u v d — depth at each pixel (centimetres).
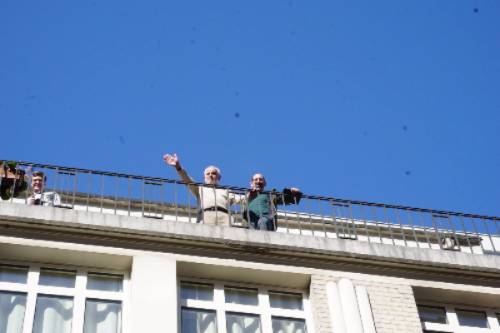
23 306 1147
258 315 1224
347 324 1215
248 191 1360
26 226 1196
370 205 1398
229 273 1245
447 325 1301
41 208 1214
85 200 1416
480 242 1539
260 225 1320
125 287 1198
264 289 1259
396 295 1279
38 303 1155
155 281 1187
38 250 1184
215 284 1242
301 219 1490
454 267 1327
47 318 1145
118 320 1163
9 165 1307
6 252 1180
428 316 1311
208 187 1349
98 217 1230
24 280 1173
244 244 1260
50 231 1205
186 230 1252
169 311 1154
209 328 1191
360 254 1298
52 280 1184
